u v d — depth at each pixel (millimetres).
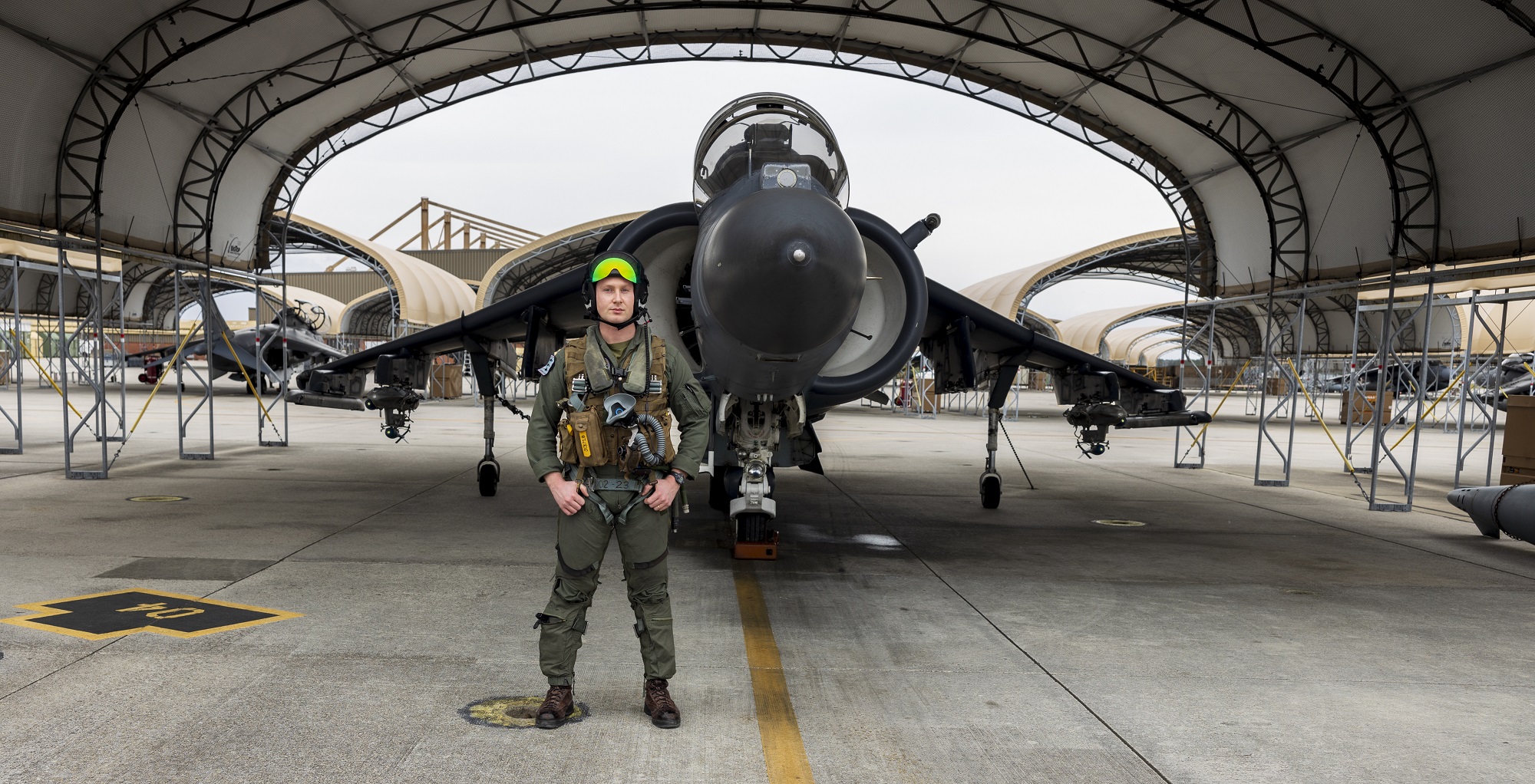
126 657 4590
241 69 12758
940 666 4770
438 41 13359
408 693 4164
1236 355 74438
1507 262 10570
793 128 6738
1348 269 13172
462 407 31719
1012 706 4188
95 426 19969
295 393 11773
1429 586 7105
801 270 4566
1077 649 5152
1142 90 14195
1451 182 11094
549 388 3721
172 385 39469
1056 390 11273
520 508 10062
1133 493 12867
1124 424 10938
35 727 3668
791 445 7684
